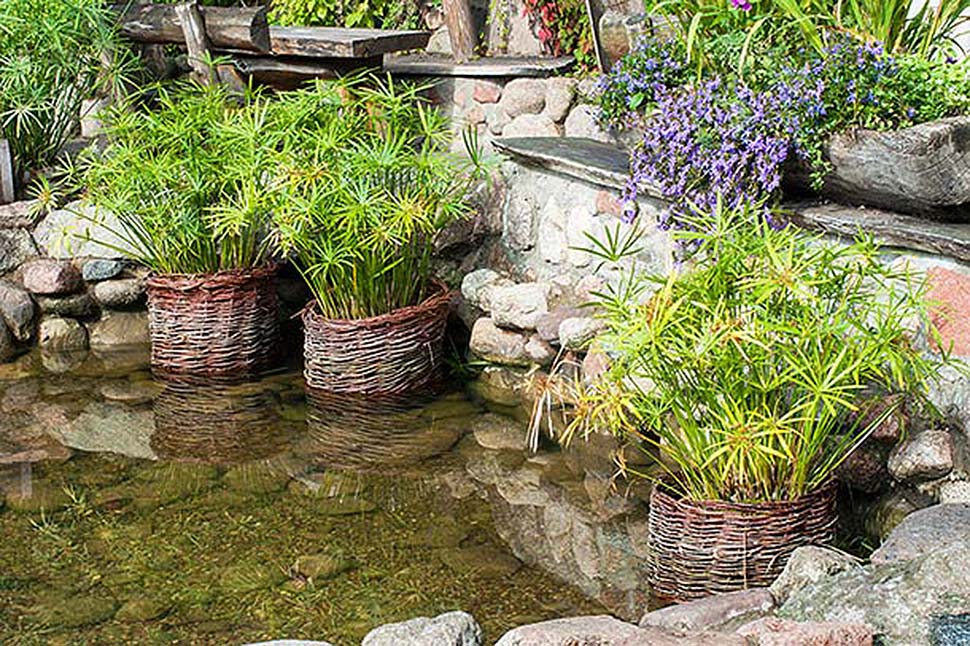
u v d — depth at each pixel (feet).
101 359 20.01
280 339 20.02
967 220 14.29
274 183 17.83
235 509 14.73
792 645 10.03
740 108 14.97
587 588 12.87
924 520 12.04
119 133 19.66
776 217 15.12
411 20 25.59
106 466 15.96
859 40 15.56
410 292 18.60
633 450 16.17
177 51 25.25
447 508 14.74
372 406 17.79
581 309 17.97
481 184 20.04
